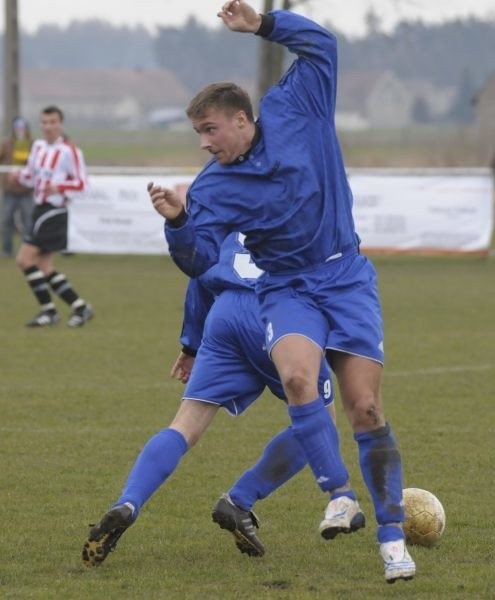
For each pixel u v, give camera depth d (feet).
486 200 161.17
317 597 38.27
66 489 53.31
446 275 153.79
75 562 42.45
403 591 39.01
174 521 48.37
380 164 320.29
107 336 100.89
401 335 102.58
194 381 43.37
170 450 41.91
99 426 66.95
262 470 43.29
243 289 43.37
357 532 46.75
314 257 40.55
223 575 40.93
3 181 167.84
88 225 160.35
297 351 39.50
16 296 128.77
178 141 546.26
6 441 62.95
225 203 40.22
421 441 63.31
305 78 40.60
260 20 40.65
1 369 85.05
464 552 43.75
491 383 80.74
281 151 39.83
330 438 39.91
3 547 44.27
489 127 481.46
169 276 149.69
